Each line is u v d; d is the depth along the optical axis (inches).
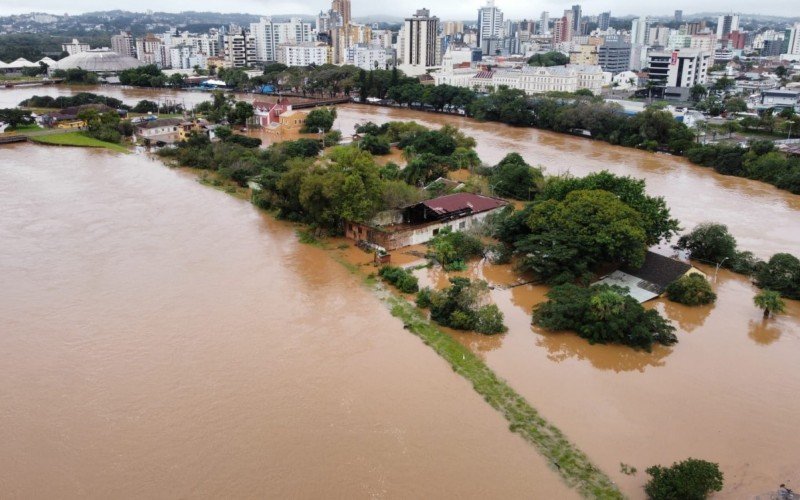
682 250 3705.7
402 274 3134.8
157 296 3002.0
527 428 2027.6
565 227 3201.3
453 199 4119.1
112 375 2321.6
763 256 3678.6
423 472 1827.0
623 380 2329.0
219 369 2357.3
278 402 2154.3
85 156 6186.0
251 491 1753.2
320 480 1793.8
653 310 2662.4
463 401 2170.3
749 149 5935.0
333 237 3890.3
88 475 1814.7
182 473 1822.1
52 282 3169.3
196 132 6505.9
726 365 2449.6
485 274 3341.5
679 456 1910.7
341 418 2070.6
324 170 4025.6
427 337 2610.7
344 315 2812.5
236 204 4616.1
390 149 6653.5
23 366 2386.8
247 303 2925.7
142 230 3991.1
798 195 5088.6
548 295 2881.4
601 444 1957.4
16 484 1777.8
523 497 1733.5
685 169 6038.4
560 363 2442.2
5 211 4355.3
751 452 1931.6
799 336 2699.3
